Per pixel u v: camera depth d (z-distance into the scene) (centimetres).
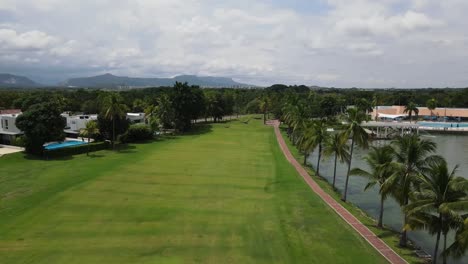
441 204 2742
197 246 3256
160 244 3278
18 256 2988
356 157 8925
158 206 4347
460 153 9481
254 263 2964
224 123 15675
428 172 3338
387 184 3472
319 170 7306
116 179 5584
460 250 2658
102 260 2941
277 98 17562
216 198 4766
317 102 17812
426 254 3322
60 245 3209
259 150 8925
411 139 3472
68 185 5144
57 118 7331
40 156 7262
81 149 7938
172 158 7512
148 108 12594
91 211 4112
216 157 7756
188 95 12225
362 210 4756
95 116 10850
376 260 3111
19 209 4119
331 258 3103
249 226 3794
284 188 5381
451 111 17275
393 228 4091
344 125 5119
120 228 3631
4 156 6938
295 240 3462
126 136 9625
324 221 4019
